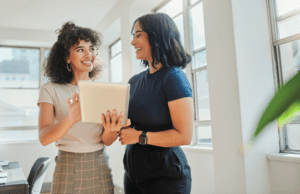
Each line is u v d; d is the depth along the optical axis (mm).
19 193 1759
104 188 1168
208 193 2492
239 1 2068
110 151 4797
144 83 1215
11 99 5520
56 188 1108
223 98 2107
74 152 1135
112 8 4555
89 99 999
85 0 4227
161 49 1153
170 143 1059
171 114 1087
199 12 3061
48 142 1071
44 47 5801
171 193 1089
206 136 2912
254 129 162
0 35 5164
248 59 2049
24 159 4598
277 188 1983
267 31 2193
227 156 2066
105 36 5270
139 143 1085
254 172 1955
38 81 5738
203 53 3002
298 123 1993
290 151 2047
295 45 2035
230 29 2041
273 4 2199
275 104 150
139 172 1143
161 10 3859
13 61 5598
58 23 5133
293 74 156
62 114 1175
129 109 1229
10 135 4891
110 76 5848
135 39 1207
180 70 1160
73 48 1229
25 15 4699
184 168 1136
